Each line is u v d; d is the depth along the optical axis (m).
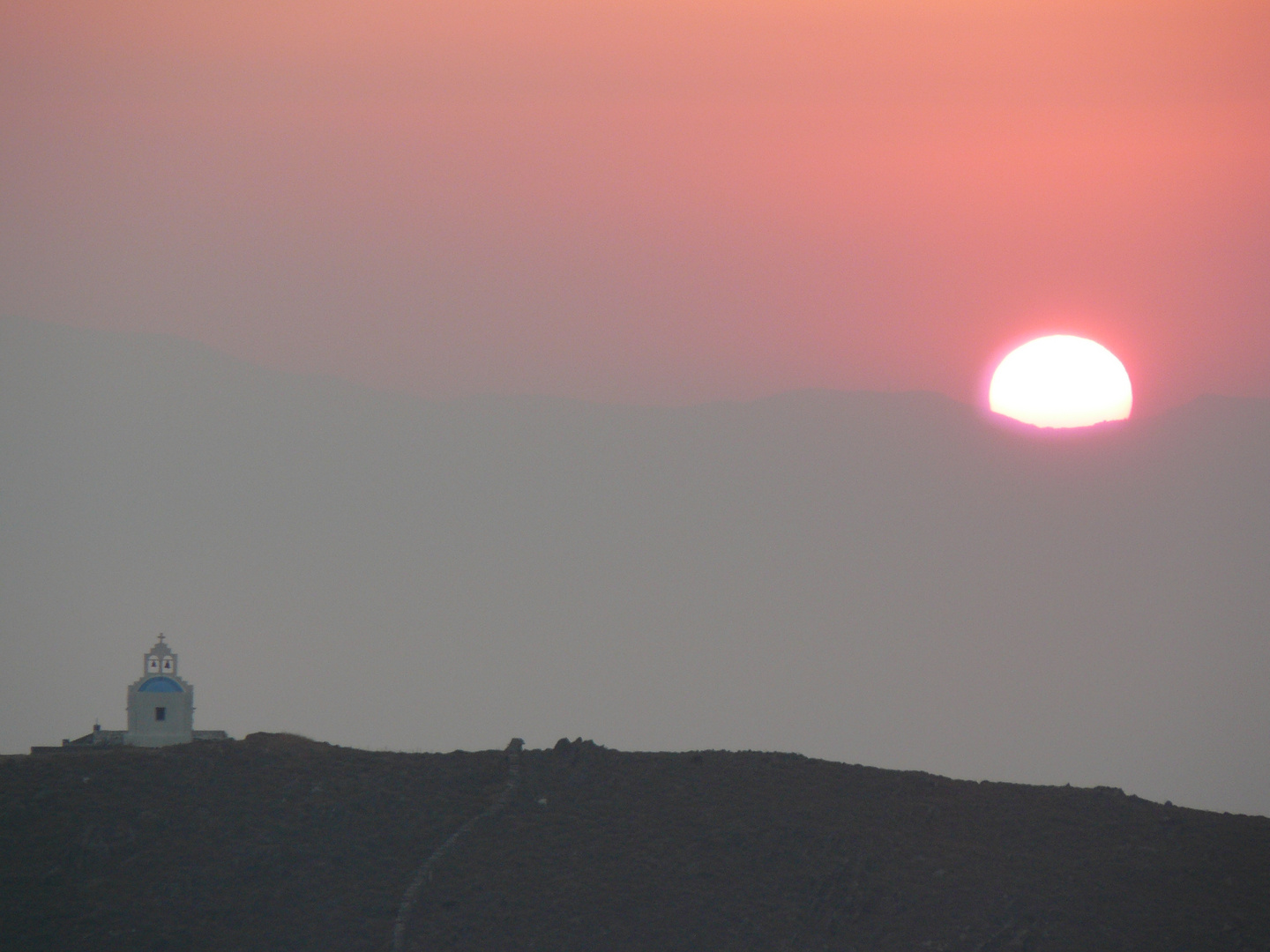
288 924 150.38
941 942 152.75
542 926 151.38
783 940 152.38
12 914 147.25
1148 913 159.38
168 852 159.25
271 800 171.00
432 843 166.00
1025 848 172.00
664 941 150.75
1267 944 154.12
